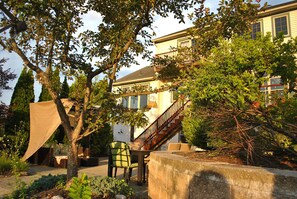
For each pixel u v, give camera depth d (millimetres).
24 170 8539
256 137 3662
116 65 5719
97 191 4422
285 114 3693
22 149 11258
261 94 3672
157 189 3990
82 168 10547
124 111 5336
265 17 14023
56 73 5883
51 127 9883
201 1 5191
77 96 5871
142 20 5414
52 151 10984
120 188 4660
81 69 5484
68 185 4738
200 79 3662
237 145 3805
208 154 4176
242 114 3648
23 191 4477
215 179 2721
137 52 5742
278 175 2268
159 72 6594
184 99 4375
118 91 5617
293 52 3900
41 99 13648
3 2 4250
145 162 7926
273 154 4000
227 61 3611
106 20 5652
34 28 5633
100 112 5320
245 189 2453
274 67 3705
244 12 4820
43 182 5027
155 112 17422
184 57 5684
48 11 4891
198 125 7539
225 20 4949
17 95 12750
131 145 13820
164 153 4488
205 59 4219
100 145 16625
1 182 6969
